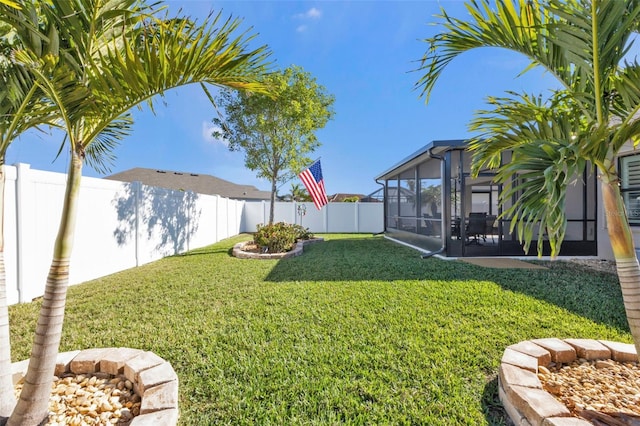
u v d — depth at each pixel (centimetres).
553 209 156
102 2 160
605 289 477
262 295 459
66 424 184
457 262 720
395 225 1358
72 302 436
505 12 214
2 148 179
